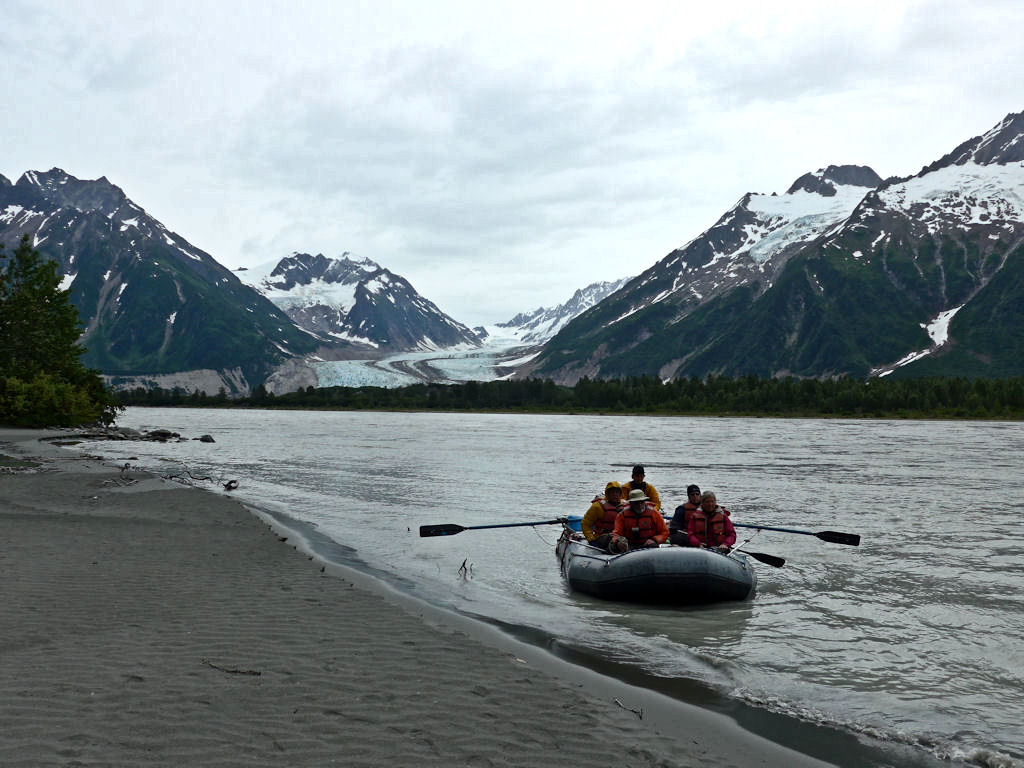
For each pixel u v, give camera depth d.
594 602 12.73
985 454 50.78
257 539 16.62
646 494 15.08
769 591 13.63
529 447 56.75
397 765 5.68
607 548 14.03
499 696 7.37
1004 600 12.87
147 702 6.65
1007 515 22.56
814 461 44.31
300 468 37.06
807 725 7.39
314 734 6.16
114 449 50.28
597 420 148.75
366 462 41.03
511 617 11.47
